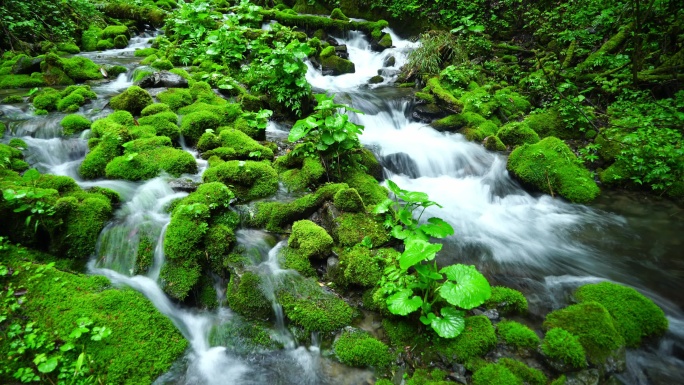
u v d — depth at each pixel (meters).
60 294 3.47
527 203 6.47
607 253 5.12
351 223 4.63
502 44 11.57
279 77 7.55
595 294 4.09
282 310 3.81
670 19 8.59
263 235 4.64
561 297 4.23
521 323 3.82
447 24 13.48
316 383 3.27
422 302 3.48
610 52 9.28
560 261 4.94
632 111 7.77
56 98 6.81
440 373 3.20
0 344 3.05
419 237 4.10
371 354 3.38
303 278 4.09
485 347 3.35
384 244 4.48
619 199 6.38
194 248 4.07
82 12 11.44
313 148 5.82
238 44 9.45
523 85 9.67
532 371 3.17
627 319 3.73
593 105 8.64
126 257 4.12
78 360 2.83
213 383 3.26
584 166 7.01
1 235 3.90
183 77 7.84
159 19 12.77
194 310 3.93
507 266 4.80
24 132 5.86
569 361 3.22
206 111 6.58
